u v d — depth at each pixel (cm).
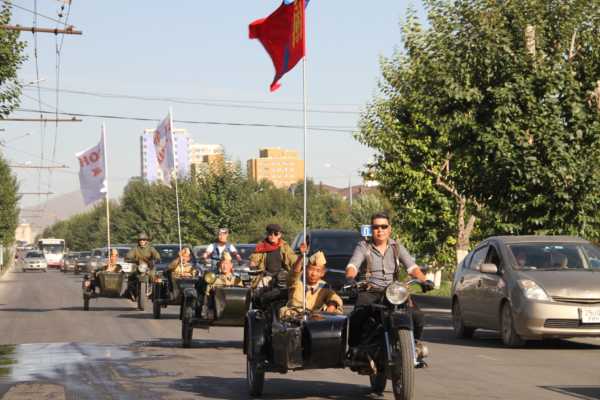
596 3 2461
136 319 2555
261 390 1140
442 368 1415
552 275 1725
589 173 2322
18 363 1499
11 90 2933
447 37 2477
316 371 1391
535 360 1526
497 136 2361
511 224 2423
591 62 2438
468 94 2380
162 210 8644
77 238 16850
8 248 11669
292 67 1360
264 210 10100
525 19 2470
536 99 2388
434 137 3344
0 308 3155
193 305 1742
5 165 8938
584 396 1124
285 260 1513
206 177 6538
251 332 1153
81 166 3416
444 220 3550
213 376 1334
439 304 3116
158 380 1289
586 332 1653
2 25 2847
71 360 1541
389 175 3519
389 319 1044
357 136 3541
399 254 1113
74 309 3070
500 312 1769
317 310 1176
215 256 2072
